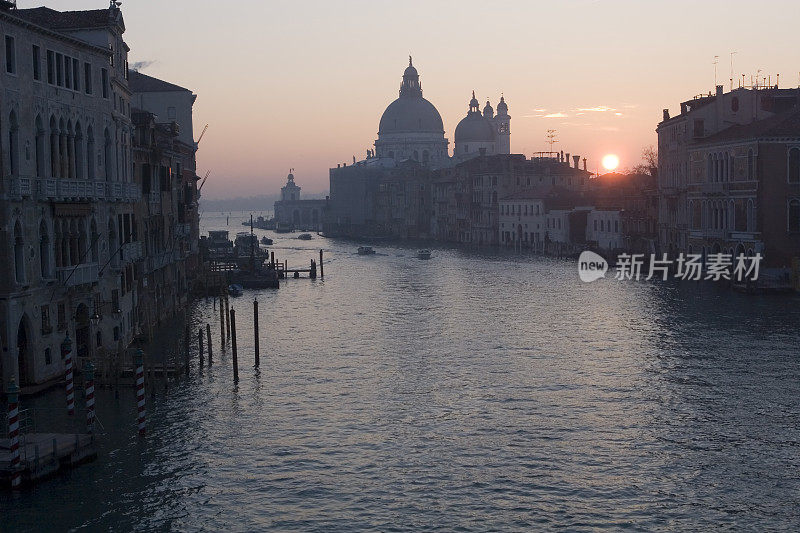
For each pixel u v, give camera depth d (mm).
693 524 30750
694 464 36156
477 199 192625
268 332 69125
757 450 37625
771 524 30625
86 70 49219
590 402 45406
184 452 38031
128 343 57062
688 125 102812
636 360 55094
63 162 46375
